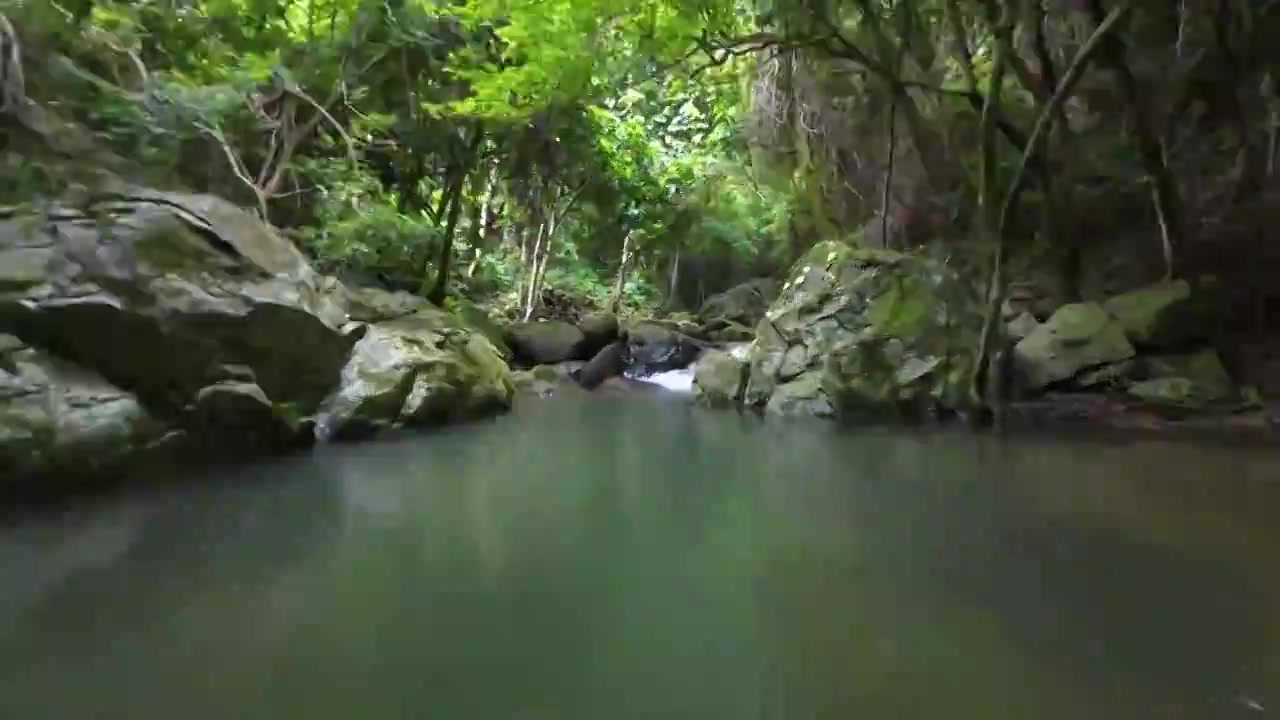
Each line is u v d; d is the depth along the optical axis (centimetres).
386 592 397
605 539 490
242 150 1227
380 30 1291
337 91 1264
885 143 1623
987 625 355
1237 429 875
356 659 320
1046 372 1006
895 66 1291
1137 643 335
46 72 827
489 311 1975
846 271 1116
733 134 2241
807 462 739
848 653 327
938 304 1045
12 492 543
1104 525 518
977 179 1385
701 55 1769
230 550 463
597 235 2453
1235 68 1113
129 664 315
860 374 1014
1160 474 671
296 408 807
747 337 1989
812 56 1391
